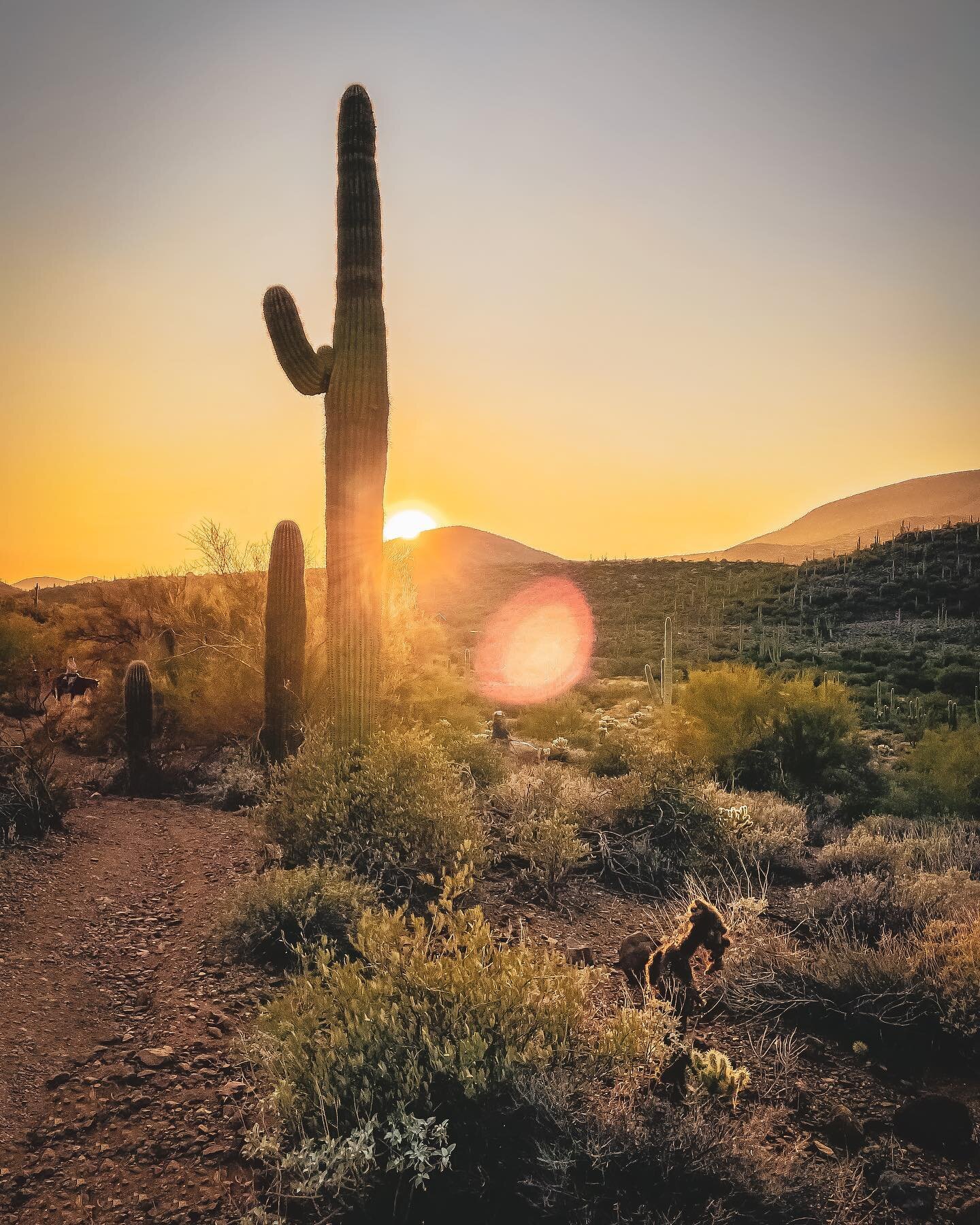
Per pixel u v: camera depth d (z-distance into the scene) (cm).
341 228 947
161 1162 336
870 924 616
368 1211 307
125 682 1104
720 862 789
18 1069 400
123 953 555
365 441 923
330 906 573
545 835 721
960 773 1298
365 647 906
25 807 812
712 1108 365
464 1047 337
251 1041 400
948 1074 434
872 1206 327
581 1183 319
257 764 1102
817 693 1344
